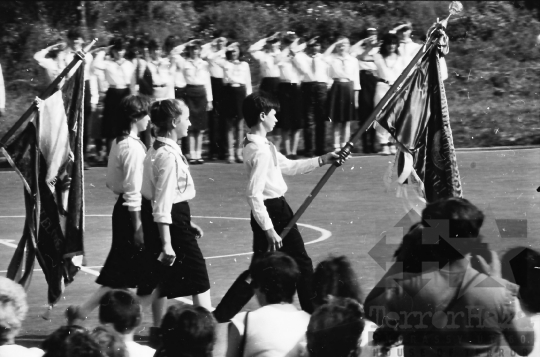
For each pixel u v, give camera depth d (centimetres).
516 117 3528
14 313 817
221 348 854
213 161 2858
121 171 1090
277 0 4622
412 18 4609
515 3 4741
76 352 720
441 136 1084
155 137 1057
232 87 2828
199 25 4447
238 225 1848
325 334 741
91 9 4391
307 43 2983
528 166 2527
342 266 920
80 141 1105
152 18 4447
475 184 2209
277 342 775
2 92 2938
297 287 927
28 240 1104
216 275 1423
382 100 1084
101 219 1958
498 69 4200
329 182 2347
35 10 4284
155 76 2772
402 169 1089
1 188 2412
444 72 2461
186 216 1052
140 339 1038
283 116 2853
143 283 1066
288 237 1054
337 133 2923
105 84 2767
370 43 2941
